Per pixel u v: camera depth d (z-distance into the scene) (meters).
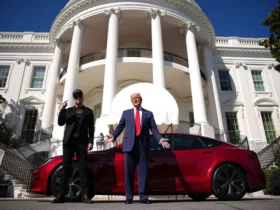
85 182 3.75
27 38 22.14
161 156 4.53
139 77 17.34
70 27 16.97
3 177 9.92
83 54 21.48
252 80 21.75
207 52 19.27
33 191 4.55
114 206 2.78
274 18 11.94
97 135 11.83
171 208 2.46
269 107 20.73
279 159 10.98
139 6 16.14
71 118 3.95
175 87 19.47
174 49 21.36
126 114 3.98
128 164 3.61
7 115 18.98
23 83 20.33
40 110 19.30
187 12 17.78
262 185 4.48
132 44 20.30
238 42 23.31
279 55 11.88
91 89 18.98
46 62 21.19
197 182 4.36
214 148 4.72
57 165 4.62
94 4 16.52
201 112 14.52
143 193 3.47
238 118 20.27
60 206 2.73
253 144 18.59
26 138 18.56
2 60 21.08
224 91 21.02
